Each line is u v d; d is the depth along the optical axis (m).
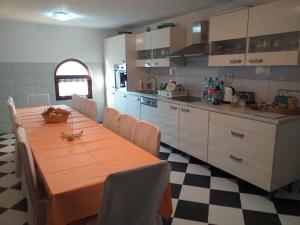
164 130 3.83
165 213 1.62
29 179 1.60
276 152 2.29
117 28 5.40
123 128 2.41
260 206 2.31
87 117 3.17
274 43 2.55
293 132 2.39
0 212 2.23
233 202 2.38
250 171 2.52
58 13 3.81
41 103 4.26
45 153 1.87
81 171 1.55
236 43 2.91
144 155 1.82
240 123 2.56
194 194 2.52
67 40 5.13
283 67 2.69
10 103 3.21
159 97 3.89
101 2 3.18
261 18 2.48
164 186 1.34
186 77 4.09
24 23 4.65
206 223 2.07
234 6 3.16
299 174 2.58
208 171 3.07
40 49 4.89
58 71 5.23
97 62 5.57
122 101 5.01
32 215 1.76
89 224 1.45
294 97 2.52
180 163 3.33
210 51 3.14
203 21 3.41
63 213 1.32
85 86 5.61
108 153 1.86
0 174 2.98
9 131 4.83
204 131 3.05
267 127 2.29
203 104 3.15
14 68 4.71
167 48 3.97
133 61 4.78
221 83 3.44
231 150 2.71
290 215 2.18
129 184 1.18
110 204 1.19
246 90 3.14
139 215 1.32
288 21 2.24
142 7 3.46
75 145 2.05
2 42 4.53
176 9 3.59
